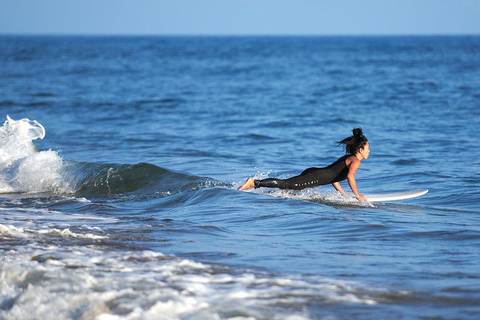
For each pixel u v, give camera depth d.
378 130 62.69
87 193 36.59
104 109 84.56
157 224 25.77
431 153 48.72
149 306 14.15
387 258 19.58
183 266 18.17
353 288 15.82
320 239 22.72
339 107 85.31
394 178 39.06
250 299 14.76
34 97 98.06
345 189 36.09
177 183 36.44
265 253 20.27
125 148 53.28
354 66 194.62
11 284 16.19
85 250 20.25
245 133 62.22
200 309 13.94
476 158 46.03
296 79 141.88
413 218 26.78
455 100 90.38
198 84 130.75
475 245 21.52
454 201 31.61
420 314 13.83
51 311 13.96
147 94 106.81
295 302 14.55
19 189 37.88
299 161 46.41
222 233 23.92
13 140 43.50
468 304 14.56
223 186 34.53
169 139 58.41
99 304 13.98
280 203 29.75
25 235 22.64
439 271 17.81
